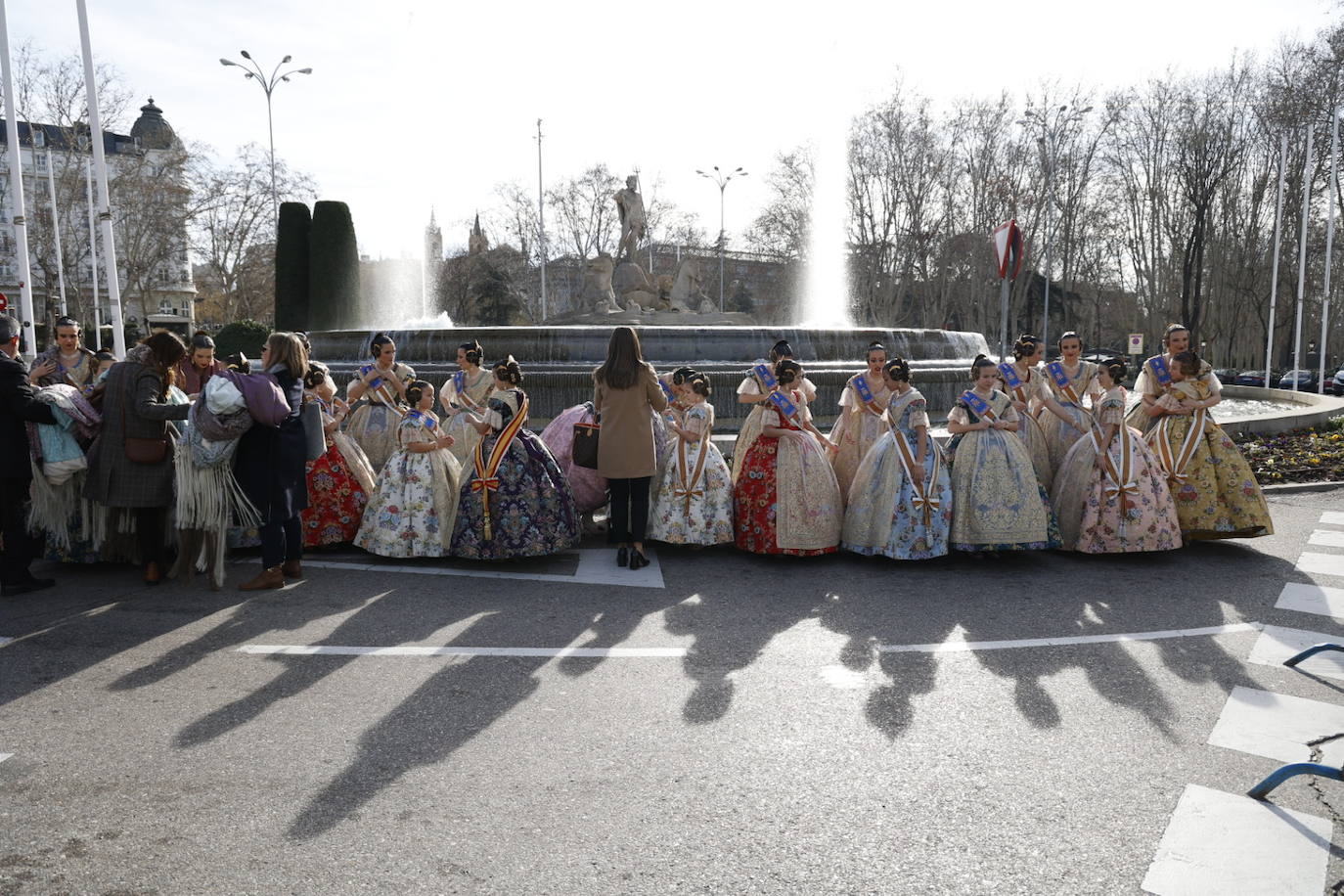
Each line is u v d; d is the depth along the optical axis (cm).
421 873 261
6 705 379
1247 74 4653
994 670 434
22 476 547
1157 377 703
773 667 436
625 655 450
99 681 407
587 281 2498
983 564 651
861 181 5584
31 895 247
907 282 5688
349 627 489
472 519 620
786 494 649
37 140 6669
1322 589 586
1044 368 745
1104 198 5416
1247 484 680
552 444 741
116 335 1506
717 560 660
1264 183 4700
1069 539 682
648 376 616
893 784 318
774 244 6344
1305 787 318
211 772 321
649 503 666
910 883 258
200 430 530
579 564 643
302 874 259
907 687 411
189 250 5556
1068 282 5759
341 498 671
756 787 315
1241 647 470
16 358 550
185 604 532
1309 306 4822
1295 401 1959
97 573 607
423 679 414
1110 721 374
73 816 290
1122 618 520
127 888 251
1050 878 261
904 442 641
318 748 341
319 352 1413
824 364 1315
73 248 4966
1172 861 271
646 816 295
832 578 610
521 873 262
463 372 795
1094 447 671
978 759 338
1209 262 5047
